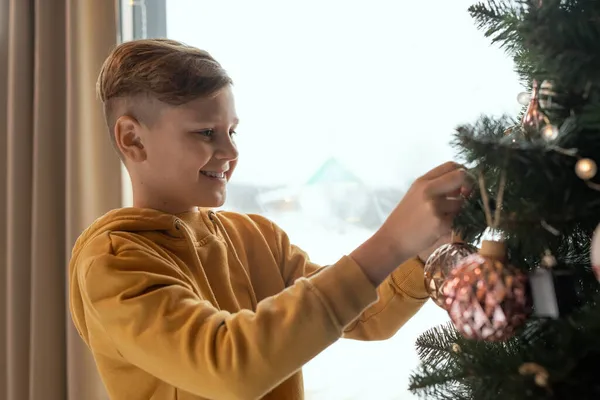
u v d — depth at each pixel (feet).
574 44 1.71
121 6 4.75
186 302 2.30
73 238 4.36
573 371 1.72
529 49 1.93
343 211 4.77
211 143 2.81
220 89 2.81
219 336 2.15
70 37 4.41
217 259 2.89
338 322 2.12
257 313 2.15
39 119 4.43
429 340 2.35
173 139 2.76
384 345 4.77
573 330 1.74
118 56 2.93
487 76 4.47
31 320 4.42
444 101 4.56
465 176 2.07
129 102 2.84
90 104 4.47
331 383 4.81
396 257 2.17
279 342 2.08
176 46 2.94
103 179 4.45
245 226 3.24
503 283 1.78
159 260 2.53
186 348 2.15
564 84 1.80
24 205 4.50
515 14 2.06
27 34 4.55
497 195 1.91
